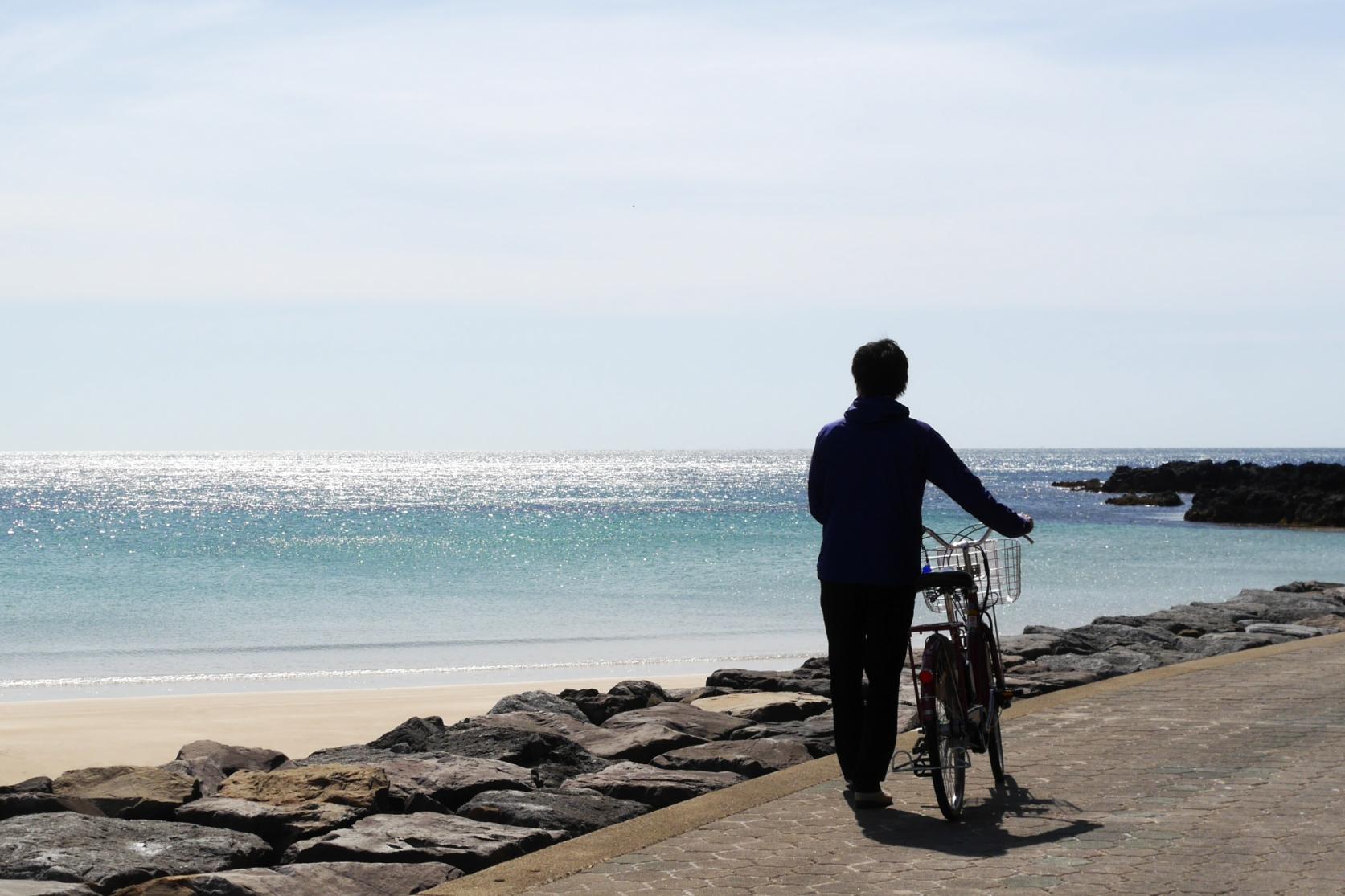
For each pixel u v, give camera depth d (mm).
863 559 5898
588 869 5117
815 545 45750
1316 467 89750
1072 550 44312
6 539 51031
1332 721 8188
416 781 6824
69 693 15367
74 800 6309
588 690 11109
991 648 6539
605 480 170625
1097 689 9602
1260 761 6922
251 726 12383
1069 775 6660
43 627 22562
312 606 25984
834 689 6160
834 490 6031
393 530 57906
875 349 6188
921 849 5262
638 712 9445
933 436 5957
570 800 6406
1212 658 11516
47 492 123812
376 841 5566
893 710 5984
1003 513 5930
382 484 152750
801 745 7816
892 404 6012
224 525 64188
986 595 6359
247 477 182375
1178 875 4781
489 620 23531
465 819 6074
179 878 4992
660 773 7090
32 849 5375
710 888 4789
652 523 63938
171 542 49062
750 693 10500
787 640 20609
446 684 16141
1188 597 27922
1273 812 5770
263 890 4906
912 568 5934
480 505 91750
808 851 5289
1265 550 44938
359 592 28906
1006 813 5867
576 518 71500
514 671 17141
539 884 4926
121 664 18016
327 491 127688
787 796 6340
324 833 5875
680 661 18062
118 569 35906
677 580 31719
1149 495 89688
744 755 7453
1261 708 8695
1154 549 45094
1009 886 4695
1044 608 25703
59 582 31703
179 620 23609
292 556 41094
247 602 26750
